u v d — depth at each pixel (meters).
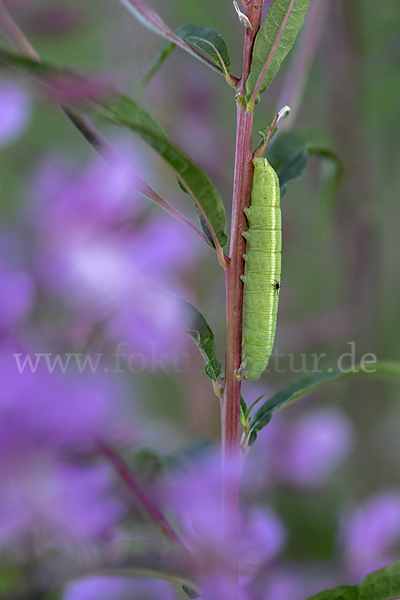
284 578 0.45
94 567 0.37
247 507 0.47
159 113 0.57
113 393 0.36
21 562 0.37
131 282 0.37
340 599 0.40
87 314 0.36
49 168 0.38
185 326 0.38
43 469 0.36
